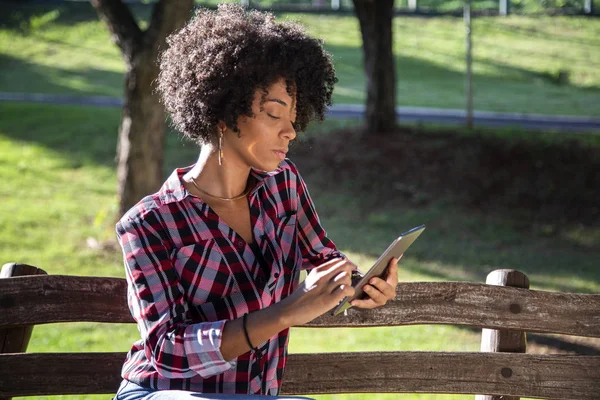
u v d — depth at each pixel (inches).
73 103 663.1
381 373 95.1
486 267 360.2
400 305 96.3
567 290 327.6
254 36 80.5
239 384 80.8
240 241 81.3
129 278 79.1
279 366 84.2
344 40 1060.5
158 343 76.1
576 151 514.0
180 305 78.7
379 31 542.0
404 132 549.0
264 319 73.5
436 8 1242.6
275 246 84.0
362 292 79.9
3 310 89.3
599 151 518.0
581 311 97.2
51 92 714.8
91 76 796.0
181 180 83.9
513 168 490.6
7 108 621.0
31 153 519.5
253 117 80.0
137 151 364.2
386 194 466.6
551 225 426.6
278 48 80.6
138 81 353.4
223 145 81.8
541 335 268.2
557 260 373.4
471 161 499.2
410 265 358.3
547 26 1122.7
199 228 80.4
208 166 83.0
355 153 514.9
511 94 823.7
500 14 1171.3
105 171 494.3
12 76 777.6
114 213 387.9
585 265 365.7
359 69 922.7
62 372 90.4
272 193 86.0
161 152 370.0
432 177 483.8
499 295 97.3
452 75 916.6
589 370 96.5
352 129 555.8
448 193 466.0
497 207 450.3
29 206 424.2
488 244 397.4
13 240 371.2
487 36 1078.4
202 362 74.8
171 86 84.4
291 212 87.4
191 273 79.7
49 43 929.5
